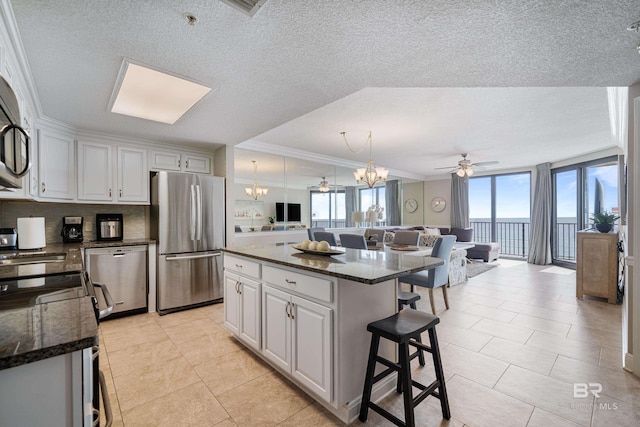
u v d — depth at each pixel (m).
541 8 1.30
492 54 1.73
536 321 3.13
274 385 2.00
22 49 1.67
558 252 6.56
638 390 1.90
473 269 6.05
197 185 3.72
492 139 4.54
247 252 2.45
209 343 2.65
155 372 2.16
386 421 1.65
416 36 1.55
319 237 4.14
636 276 2.06
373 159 6.22
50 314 0.87
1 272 1.64
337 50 1.70
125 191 3.52
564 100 3.01
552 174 6.54
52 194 2.94
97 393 0.99
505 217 7.73
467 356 2.37
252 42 1.62
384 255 2.28
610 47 1.62
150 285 3.50
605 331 2.86
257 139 4.52
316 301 1.75
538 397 1.84
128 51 1.72
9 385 0.62
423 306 3.65
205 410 1.75
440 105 3.11
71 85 2.17
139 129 3.24
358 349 1.73
